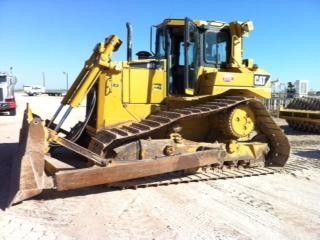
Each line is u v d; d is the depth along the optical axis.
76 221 5.84
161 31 9.10
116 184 7.42
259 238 5.31
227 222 5.88
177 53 9.00
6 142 13.15
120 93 8.27
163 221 5.89
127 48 9.24
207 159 8.00
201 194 7.24
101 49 7.72
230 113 8.57
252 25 8.84
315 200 7.04
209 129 8.98
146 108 8.52
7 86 24.41
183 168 7.66
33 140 6.46
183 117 7.82
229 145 8.77
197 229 5.59
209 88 8.62
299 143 14.05
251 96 8.91
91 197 6.96
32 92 72.19
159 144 7.74
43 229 5.52
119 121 8.27
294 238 5.34
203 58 8.84
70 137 8.52
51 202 6.66
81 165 7.62
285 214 6.27
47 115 24.28
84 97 7.74
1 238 5.21
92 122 8.52
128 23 9.22
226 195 7.21
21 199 6.30
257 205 6.68
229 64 9.05
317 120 16.25
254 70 9.16
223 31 9.06
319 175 8.94
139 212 6.26
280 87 28.14
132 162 7.11
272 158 9.54
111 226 5.67
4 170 8.93
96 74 7.74
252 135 9.41
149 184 7.60
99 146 7.39
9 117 23.36
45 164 7.18
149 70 8.55
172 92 8.86
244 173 8.69
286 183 8.16
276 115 23.05
